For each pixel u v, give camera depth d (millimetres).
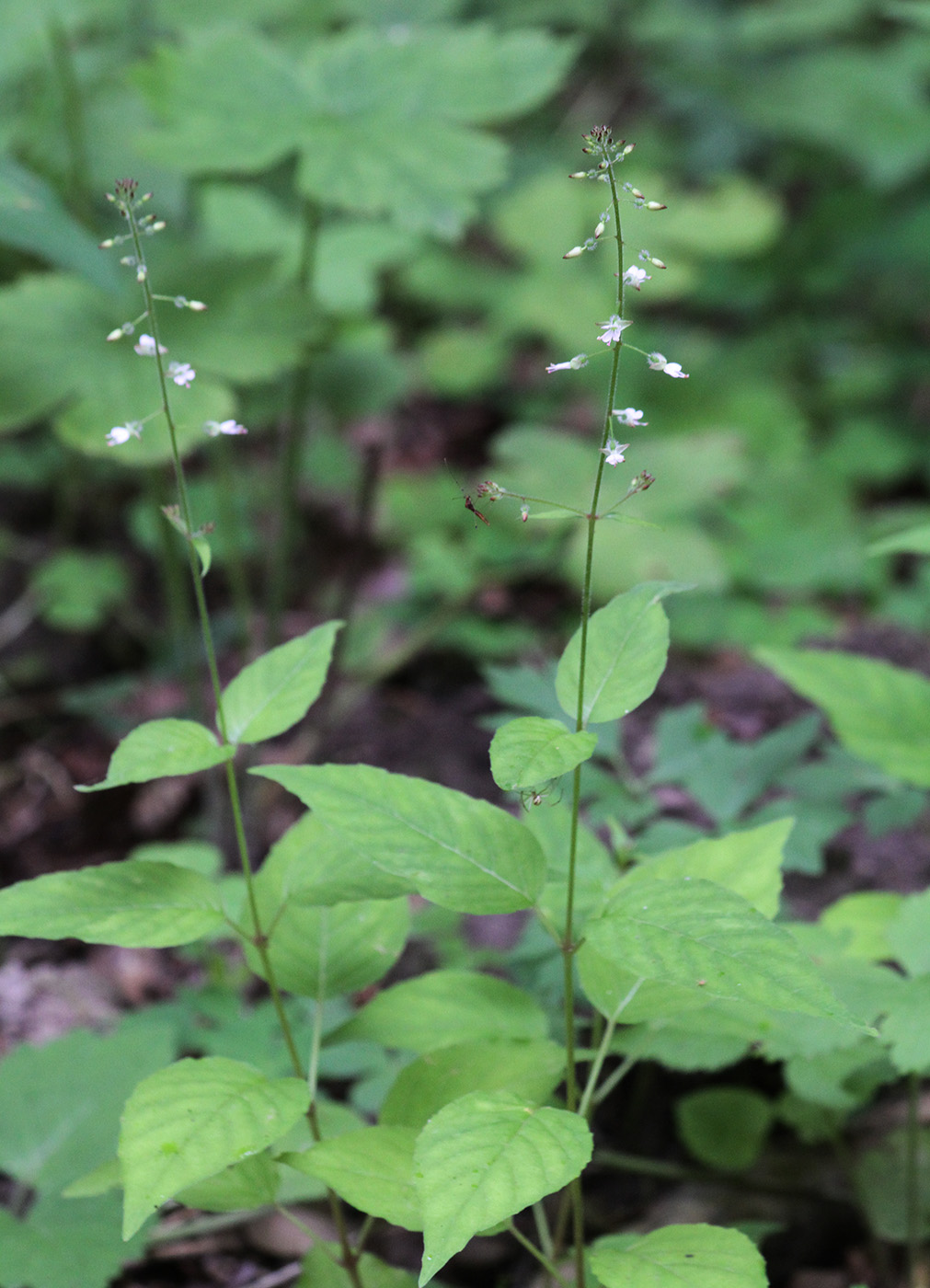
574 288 3619
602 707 1409
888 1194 1667
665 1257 1409
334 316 2529
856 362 3994
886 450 3529
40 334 1942
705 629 2756
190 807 2389
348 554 3129
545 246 3658
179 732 1437
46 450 3314
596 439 3543
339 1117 1585
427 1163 1364
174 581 2246
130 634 2902
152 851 1766
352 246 2916
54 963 1994
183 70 2029
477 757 2434
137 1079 1672
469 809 1428
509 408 3713
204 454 3330
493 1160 1364
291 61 2092
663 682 2514
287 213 3127
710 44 4539
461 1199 1352
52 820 2375
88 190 2328
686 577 2637
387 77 2043
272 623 2387
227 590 3031
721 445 2793
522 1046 1513
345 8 3260
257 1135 1393
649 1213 1689
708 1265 1401
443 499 3154
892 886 1897
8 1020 1880
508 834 1424
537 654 2768
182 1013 1781
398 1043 1518
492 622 2879
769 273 4227
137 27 2787
